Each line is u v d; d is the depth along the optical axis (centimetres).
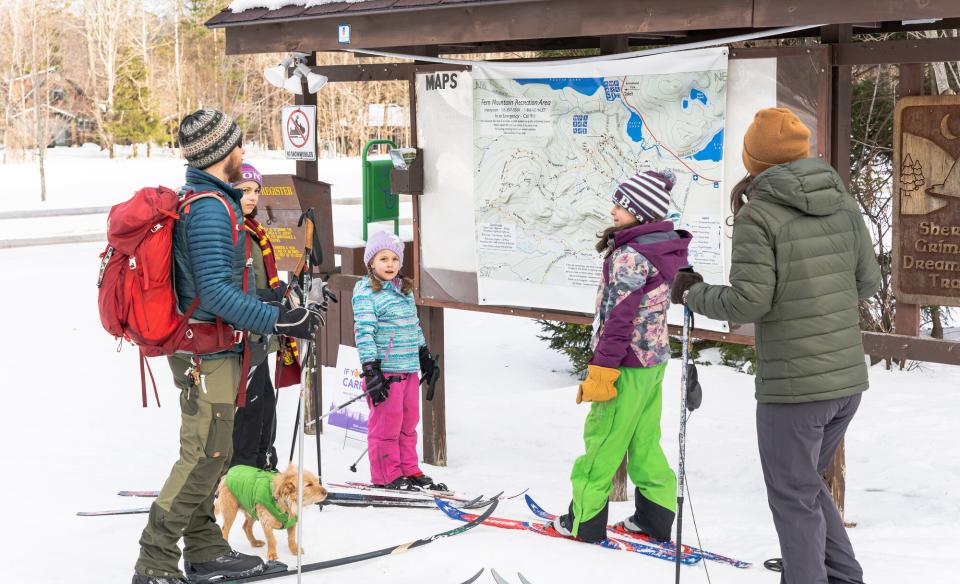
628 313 429
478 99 638
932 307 939
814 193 343
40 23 5912
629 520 483
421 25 626
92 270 1628
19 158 5247
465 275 669
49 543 462
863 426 740
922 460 656
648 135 561
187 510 381
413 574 416
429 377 608
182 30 6378
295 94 750
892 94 905
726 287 357
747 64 519
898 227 535
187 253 363
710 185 540
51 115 6316
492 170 638
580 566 425
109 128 5794
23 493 557
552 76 598
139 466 632
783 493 358
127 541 465
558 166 605
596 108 581
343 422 757
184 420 378
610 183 583
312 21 690
